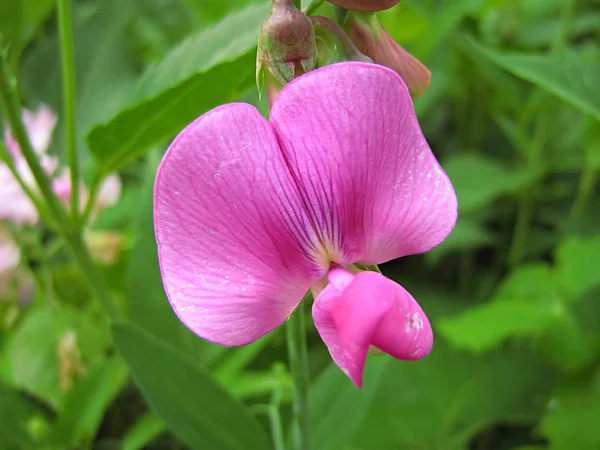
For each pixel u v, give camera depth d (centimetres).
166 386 9
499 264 20
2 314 15
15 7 11
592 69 11
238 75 9
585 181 19
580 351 14
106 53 16
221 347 13
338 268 6
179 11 21
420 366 16
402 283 20
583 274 15
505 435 17
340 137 6
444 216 6
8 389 13
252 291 6
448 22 16
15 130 11
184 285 6
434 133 23
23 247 14
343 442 10
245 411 10
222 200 5
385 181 6
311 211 6
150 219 13
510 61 11
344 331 6
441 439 15
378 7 6
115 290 16
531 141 20
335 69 5
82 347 13
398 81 5
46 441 12
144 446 15
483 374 16
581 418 14
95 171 11
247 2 18
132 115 10
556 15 22
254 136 5
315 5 7
